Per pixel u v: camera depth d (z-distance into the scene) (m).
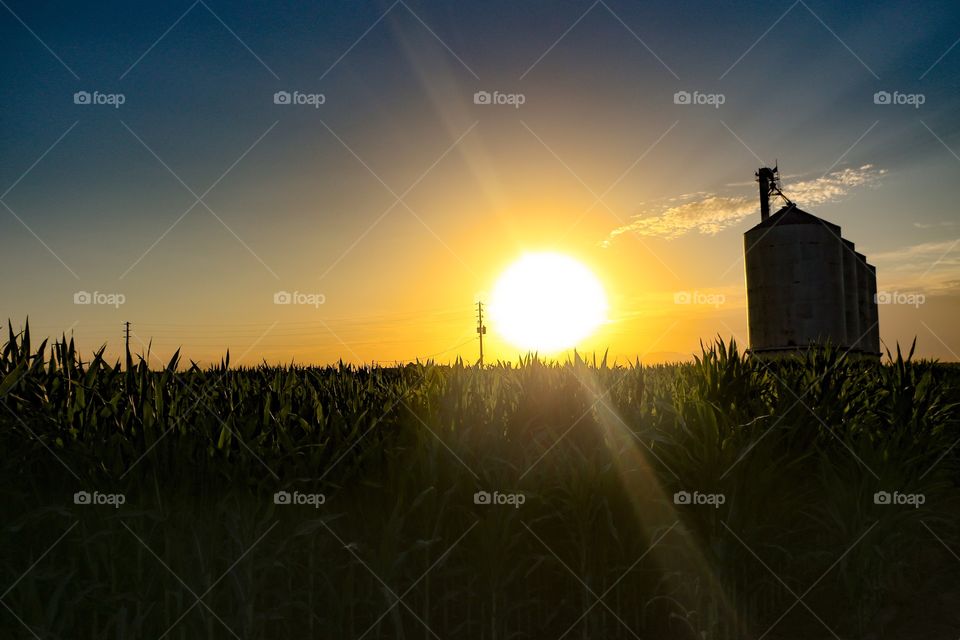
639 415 6.25
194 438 4.88
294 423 5.77
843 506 5.47
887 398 8.06
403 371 8.11
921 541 6.35
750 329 27.20
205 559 4.43
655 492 5.38
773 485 5.72
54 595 4.08
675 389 7.30
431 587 5.26
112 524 4.39
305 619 4.91
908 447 6.55
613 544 5.34
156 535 4.51
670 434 5.88
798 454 6.34
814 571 5.89
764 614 5.43
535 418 6.21
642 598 5.29
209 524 4.53
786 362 8.85
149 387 5.59
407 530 5.15
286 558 4.73
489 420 6.11
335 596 4.71
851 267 27.58
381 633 4.94
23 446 4.69
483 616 4.92
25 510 4.54
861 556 5.22
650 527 5.26
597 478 5.20
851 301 27.42
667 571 5.25
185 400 5.60
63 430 4.89
